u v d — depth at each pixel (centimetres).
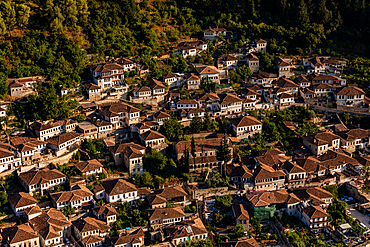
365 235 19688
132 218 19788
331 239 19738
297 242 18562
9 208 19488
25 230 18138
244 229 19788
